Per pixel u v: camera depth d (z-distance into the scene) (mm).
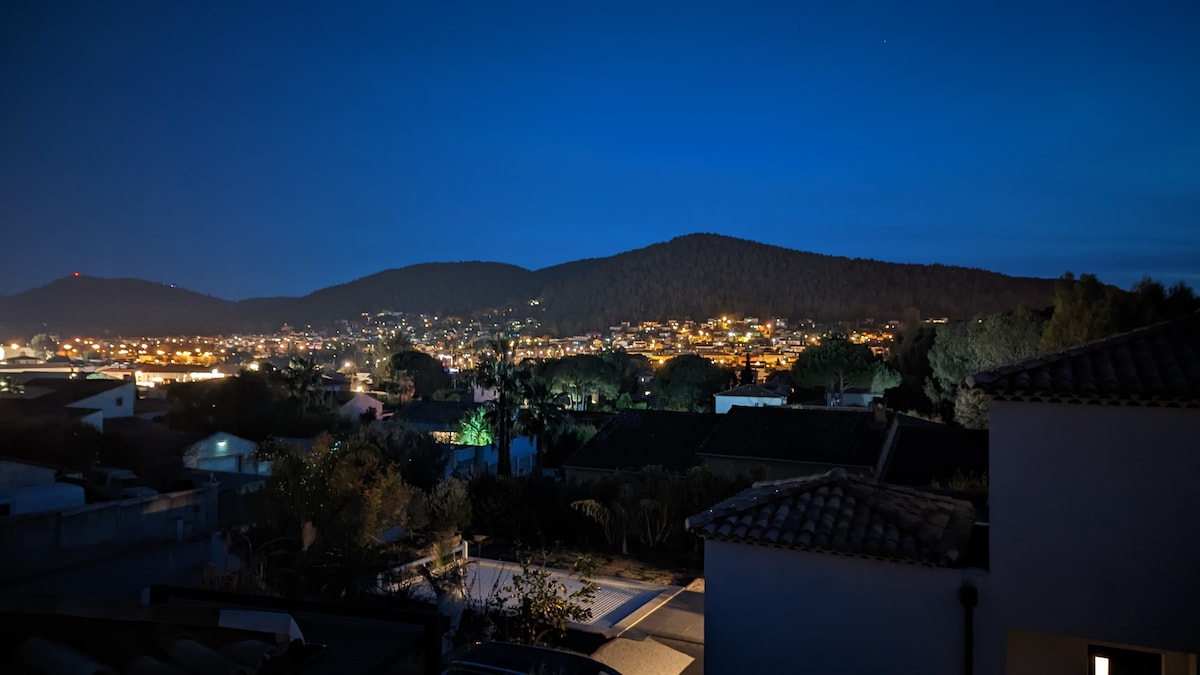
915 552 9617
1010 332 45281
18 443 31391
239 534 19094
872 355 69188
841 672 10031
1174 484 8727
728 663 10539
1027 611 9203
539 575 16000
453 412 63594
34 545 18125
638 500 26031
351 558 17703
